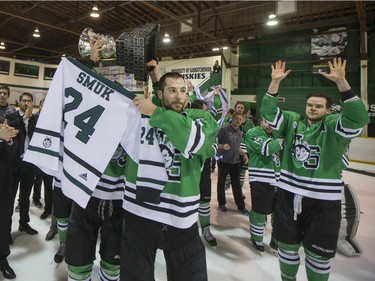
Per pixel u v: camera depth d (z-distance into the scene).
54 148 1.37
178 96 1.27
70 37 14.98
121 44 1.28
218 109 2.81
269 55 12.37
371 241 3.01
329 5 9.83
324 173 1.62
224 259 2.49
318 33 11.02
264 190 2.62
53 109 1.39
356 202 2.72
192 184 1.23
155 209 1.21
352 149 9.05
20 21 13.17
